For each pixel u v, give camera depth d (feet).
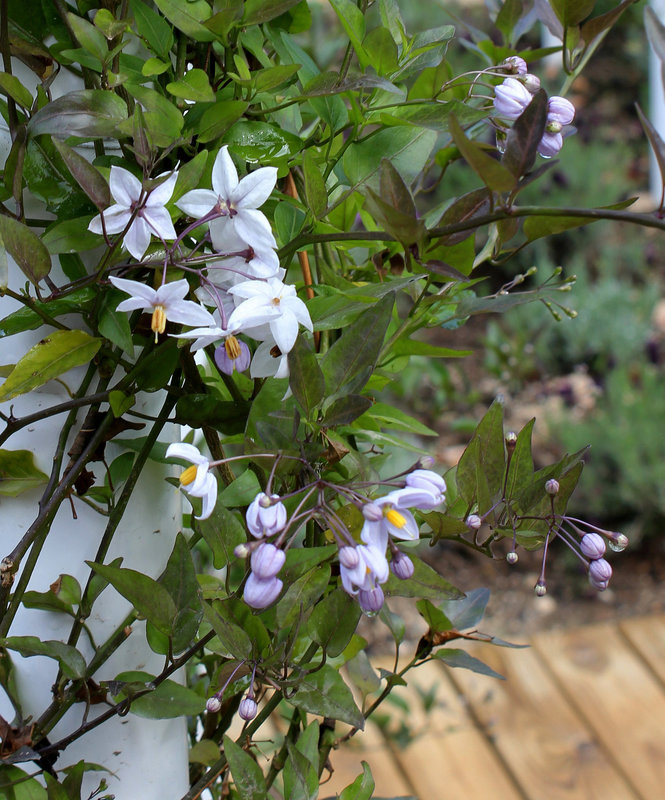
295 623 1.21
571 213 1.12
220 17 1.19
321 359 1.28
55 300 1.20
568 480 1.25
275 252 1.19
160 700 1.25
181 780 1.46
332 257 1.51
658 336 5.82
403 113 1.37
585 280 6.03
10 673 1.30
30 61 1.22
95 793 1.32
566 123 1.19
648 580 4.55
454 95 1.41
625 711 3.00
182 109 1.27
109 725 1.37
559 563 4.63
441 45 1.35
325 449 1.20
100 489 1.28
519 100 1.22
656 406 4.84
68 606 1.29
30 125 1.14
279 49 1.35
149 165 1.15
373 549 1.06
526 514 1.28
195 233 1.22
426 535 1.39
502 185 1.09
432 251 1.26
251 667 1.21
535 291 1.38
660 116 6.98
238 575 1.52
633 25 8.32
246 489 1.25
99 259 1.26
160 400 1.36
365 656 1.52
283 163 1.28
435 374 4.03
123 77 1.17
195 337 1.13
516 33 1.66
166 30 1.24
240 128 1.26
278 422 1.20
